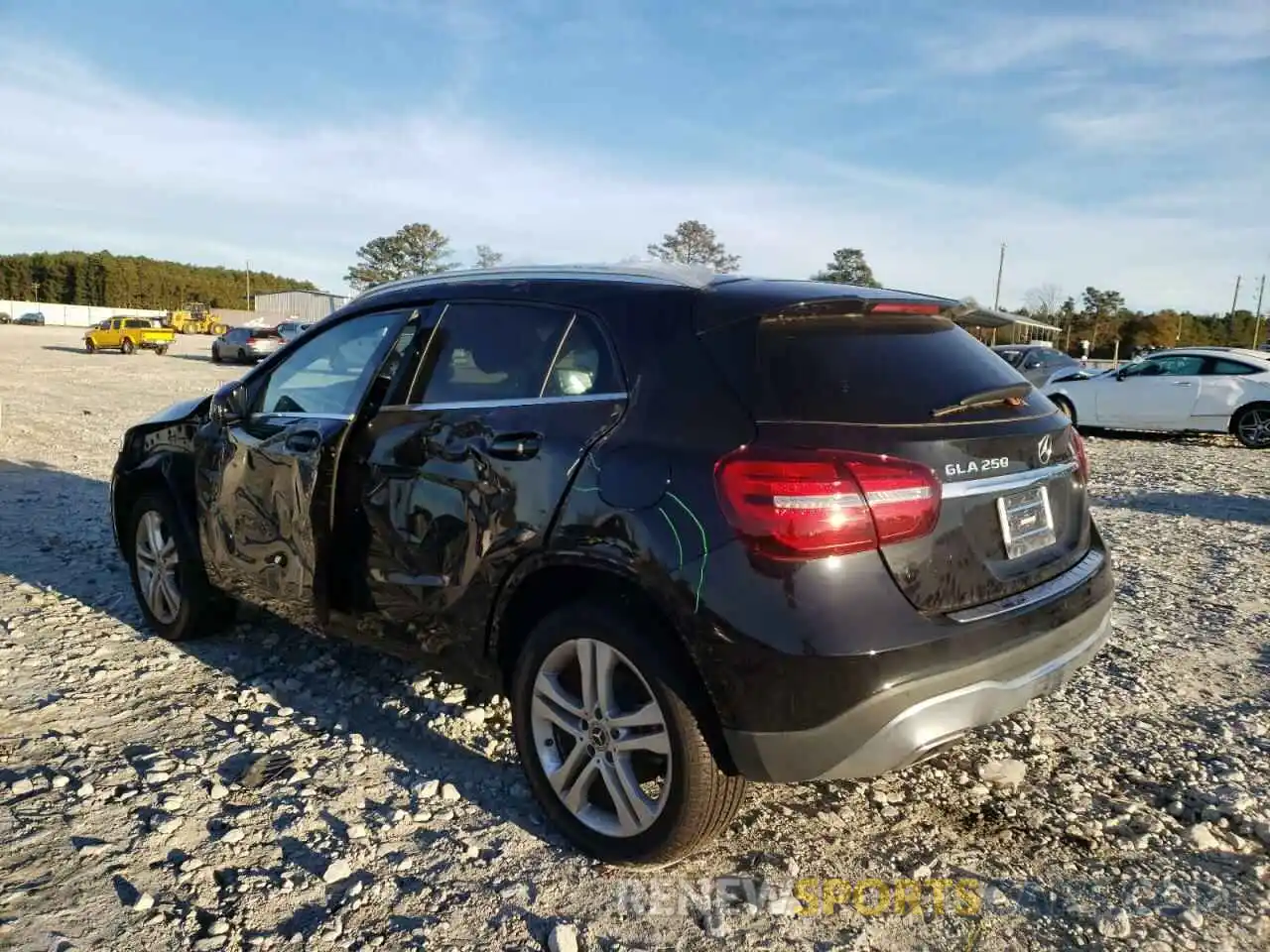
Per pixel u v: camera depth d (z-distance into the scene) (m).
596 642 2.86
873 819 3.27
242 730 3.81
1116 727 4.00
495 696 4.20
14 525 7.25
